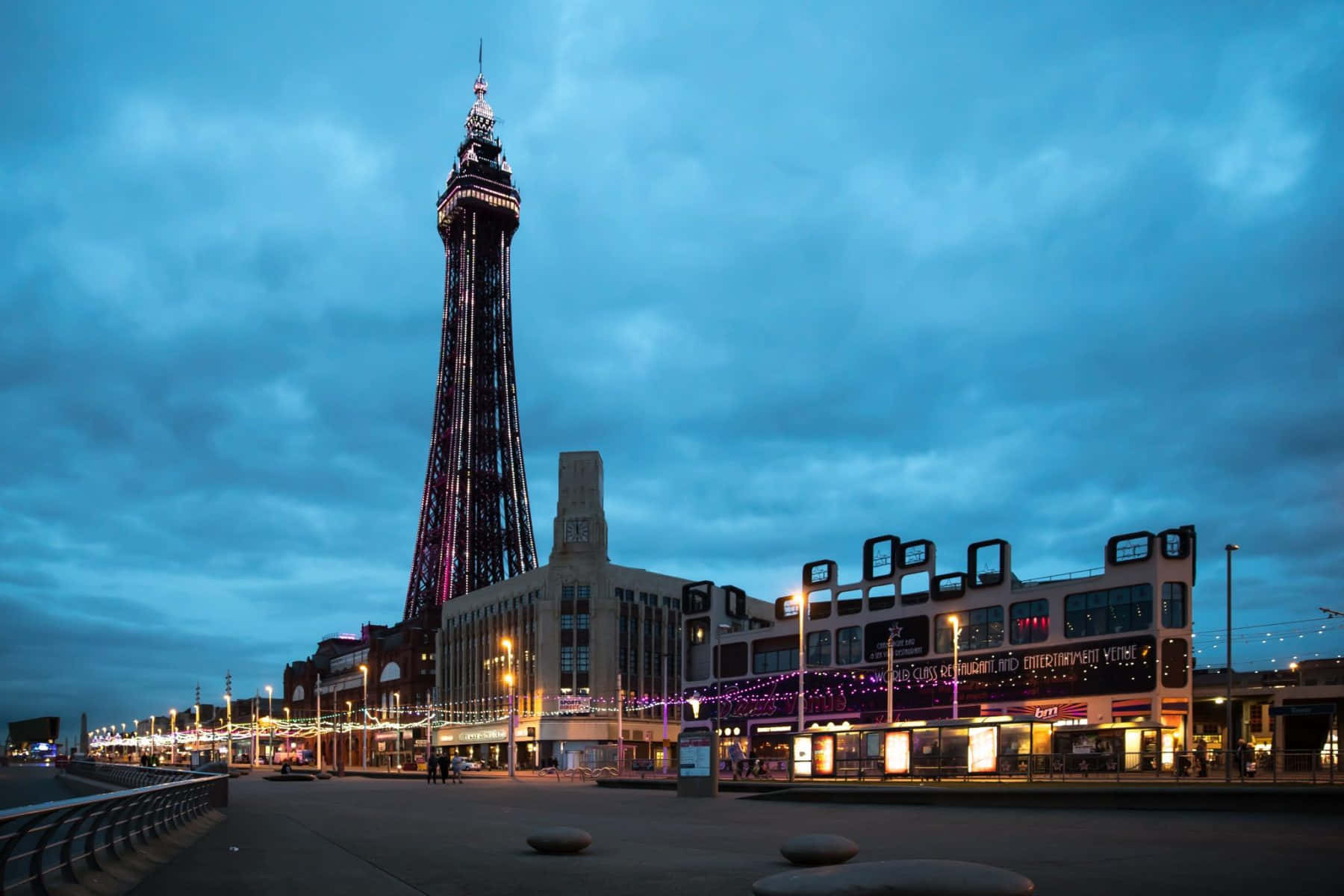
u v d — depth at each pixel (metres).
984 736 52.19
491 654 153.50
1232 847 23.78
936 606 90.38
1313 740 72.62
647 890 17.77
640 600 147.88
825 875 13.55
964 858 21.75
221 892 17.77
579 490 146.62
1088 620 78.50
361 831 31.52
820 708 99.31
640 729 139.75
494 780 88.12
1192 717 76.12
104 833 19.98
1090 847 23.89
